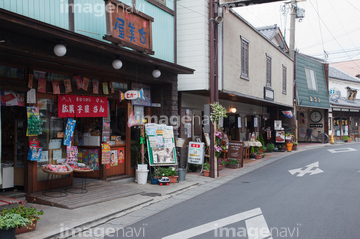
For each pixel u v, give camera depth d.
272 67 17.83
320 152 19.47
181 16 11.84
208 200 7.86
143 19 8.30
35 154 7.15
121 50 7.49
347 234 5.17
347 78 32.72
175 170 10.07
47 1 6.56
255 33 15.30
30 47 6.15
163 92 10.90
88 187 8.30
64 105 7.92
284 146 21.28
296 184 9.58
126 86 10.01
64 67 7.64
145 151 10.37
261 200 7.61
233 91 12.81
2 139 7.76
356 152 18.72
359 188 8.83
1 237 4.58
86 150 9.47
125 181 9.81
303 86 24.27
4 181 7.31
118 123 10.35
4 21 5.13
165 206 7.36
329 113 28.03
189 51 11.72
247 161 16.05
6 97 6.82
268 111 22.59
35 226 5.37
